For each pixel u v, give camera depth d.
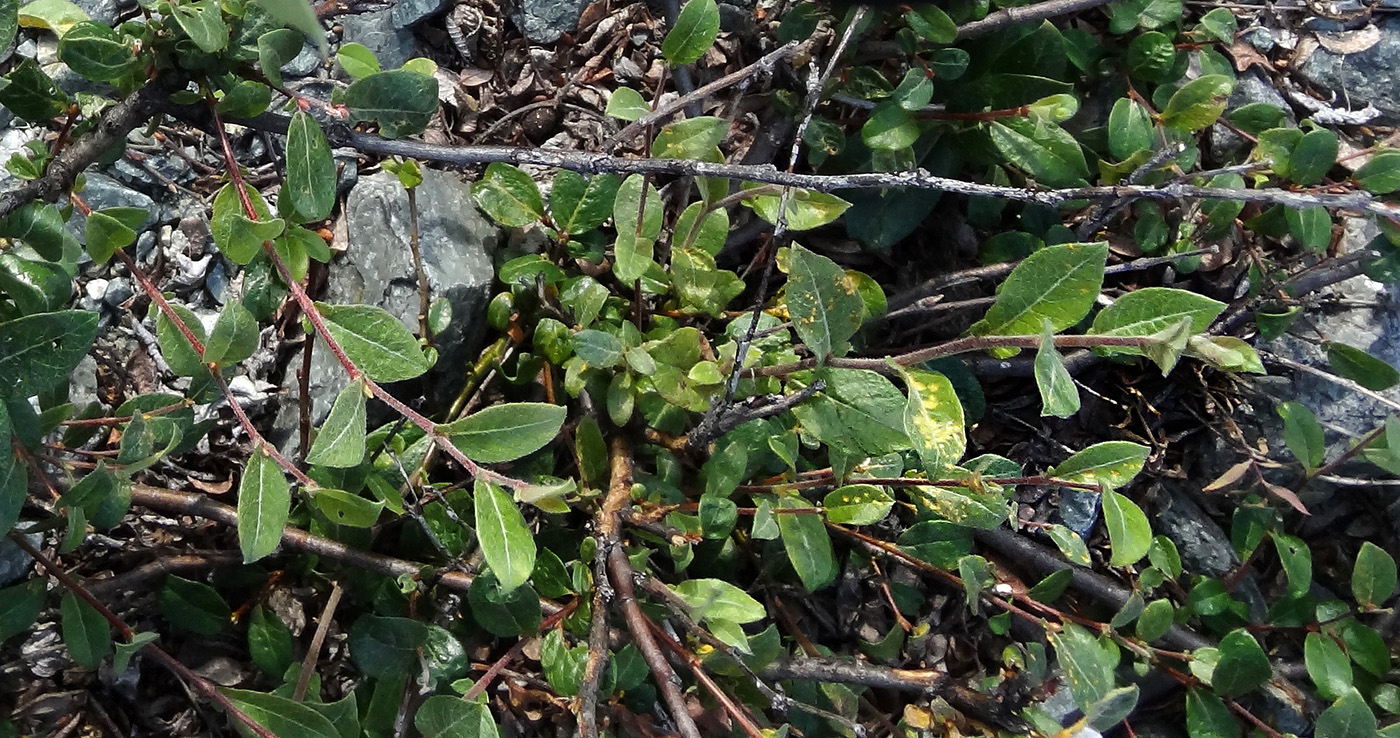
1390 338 0.48
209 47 0.29
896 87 0.43
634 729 0.38
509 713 0.41
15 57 0.42
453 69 0.48
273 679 0.40
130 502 0.34
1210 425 0.47
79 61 0.29
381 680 0.36
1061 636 0.39
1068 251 0.29
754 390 0.37
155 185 0.43
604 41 0.48
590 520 0.40
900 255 0.48
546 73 0.48
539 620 0.35
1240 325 0.47
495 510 0.28
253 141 0.44
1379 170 0.43
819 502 0.43
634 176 0.38
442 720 0.31
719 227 0.40
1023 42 0.42
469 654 0.41
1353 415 0.47
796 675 0.39
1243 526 0.45
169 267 0.43
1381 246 0.44
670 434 0.42
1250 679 0.41
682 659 0.35
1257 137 0.46
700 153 0.36
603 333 0.37
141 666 0.40
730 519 0.37
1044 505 0.47
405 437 0.40
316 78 0.45
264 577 0.39
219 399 0.40
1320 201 0.28
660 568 0.42
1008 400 0.49
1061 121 0.44
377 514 0.30
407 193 0.42
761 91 0.46
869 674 0.39
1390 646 0.46
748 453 0.40
